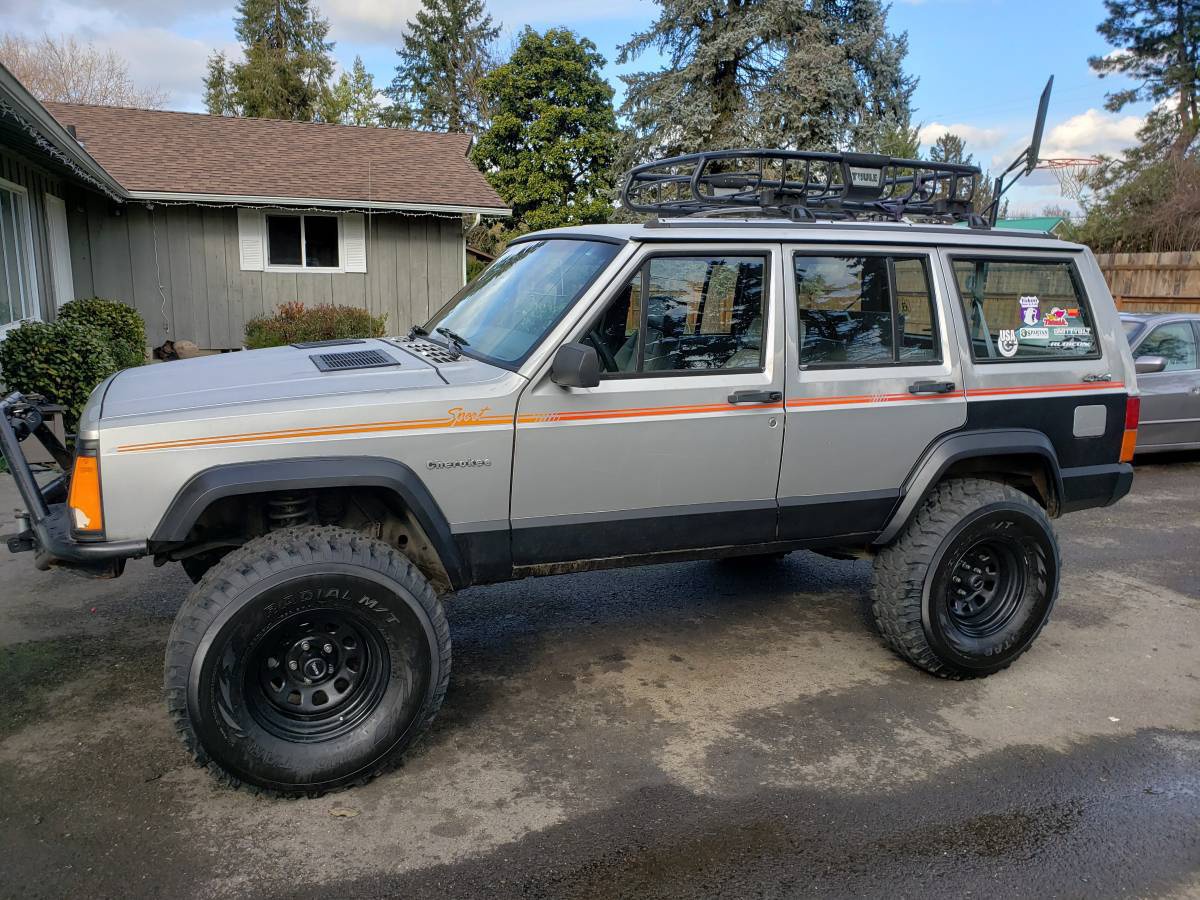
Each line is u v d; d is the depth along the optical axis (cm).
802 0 2214
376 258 1606
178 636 296
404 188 1591
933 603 410
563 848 296
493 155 3231
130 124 1684
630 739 369
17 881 271
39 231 1191
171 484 304
